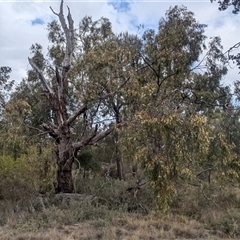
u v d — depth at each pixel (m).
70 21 16.23
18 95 20.23
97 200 12.73
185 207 12.31
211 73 17.91
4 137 13.80
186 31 16.23
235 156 13.45
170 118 10.13
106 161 21.52
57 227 9.96
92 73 14.05
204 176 14.92
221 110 16.73
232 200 13.25
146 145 10.41
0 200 12.02
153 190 10.56
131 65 14.95
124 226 10.16
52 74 20.81
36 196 12.77
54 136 14.81
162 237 9.16
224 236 9.56
